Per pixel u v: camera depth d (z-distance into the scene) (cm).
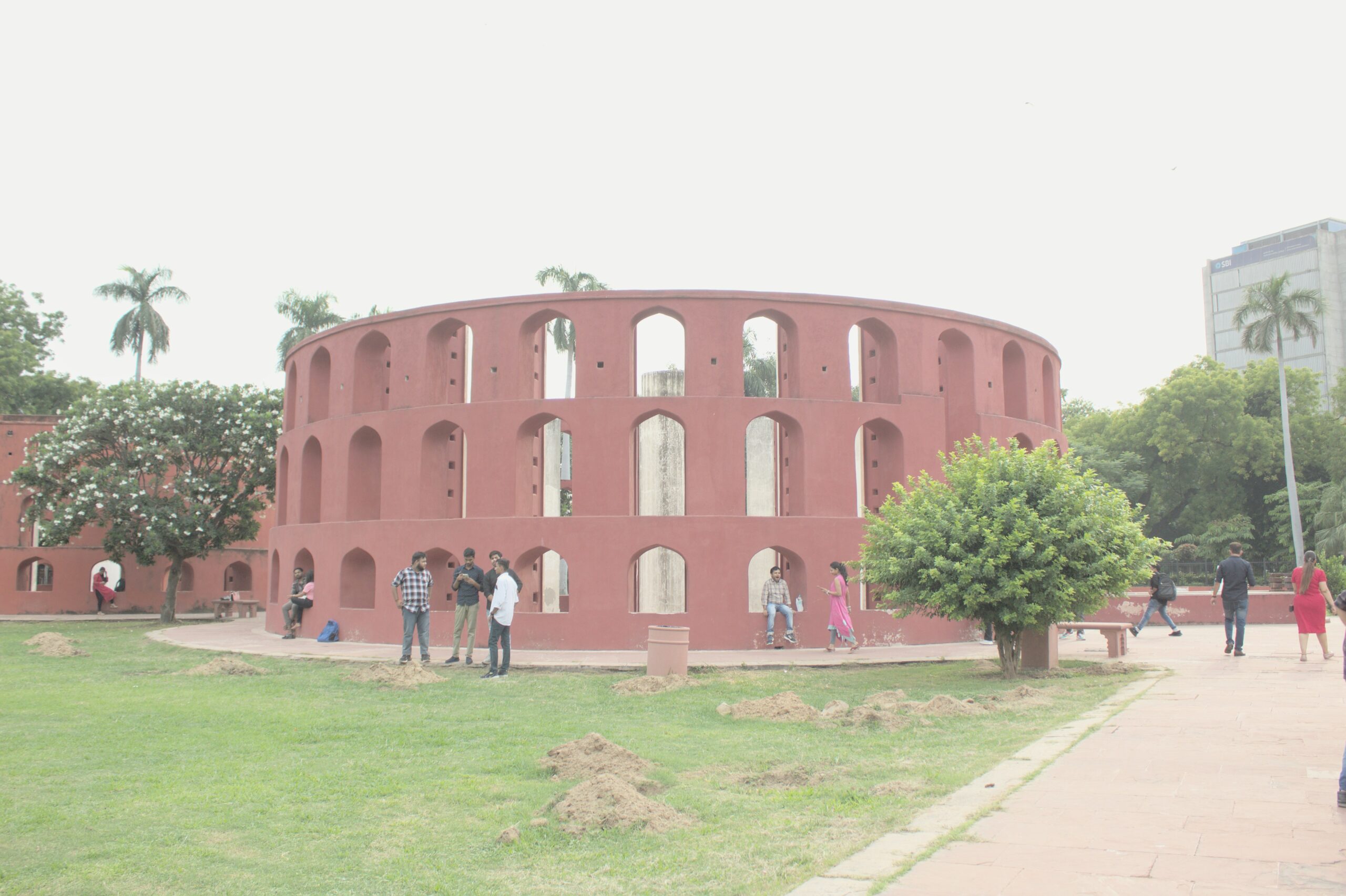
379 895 516
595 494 1862
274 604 2411
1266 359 5147
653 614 1823
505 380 1944
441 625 1888
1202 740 829
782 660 1630
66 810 684
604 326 1916
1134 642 1925
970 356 2080
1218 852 522
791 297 1934
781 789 730
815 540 1866
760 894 490
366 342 2148
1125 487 4794
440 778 786
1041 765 745
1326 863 502
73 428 2708
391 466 2008
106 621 2859
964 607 1358
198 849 595
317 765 838
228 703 1188
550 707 1167
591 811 643
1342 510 4131
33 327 4259
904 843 555
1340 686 1139
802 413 1898
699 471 1862
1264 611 2534
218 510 2789
